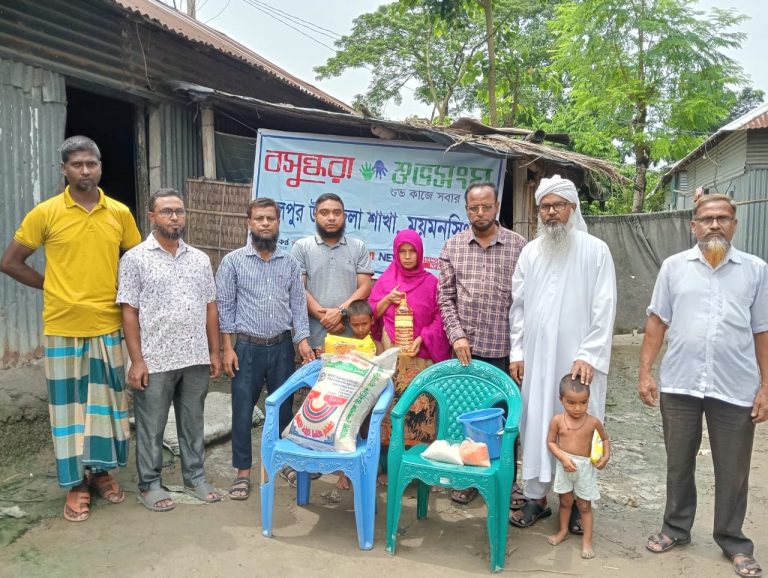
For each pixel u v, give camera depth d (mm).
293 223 6055
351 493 4051
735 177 14094
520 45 14516
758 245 13445
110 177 8727
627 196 18469
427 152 5824
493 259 3836
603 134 15734
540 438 3436
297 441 3391
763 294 3080
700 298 3158
